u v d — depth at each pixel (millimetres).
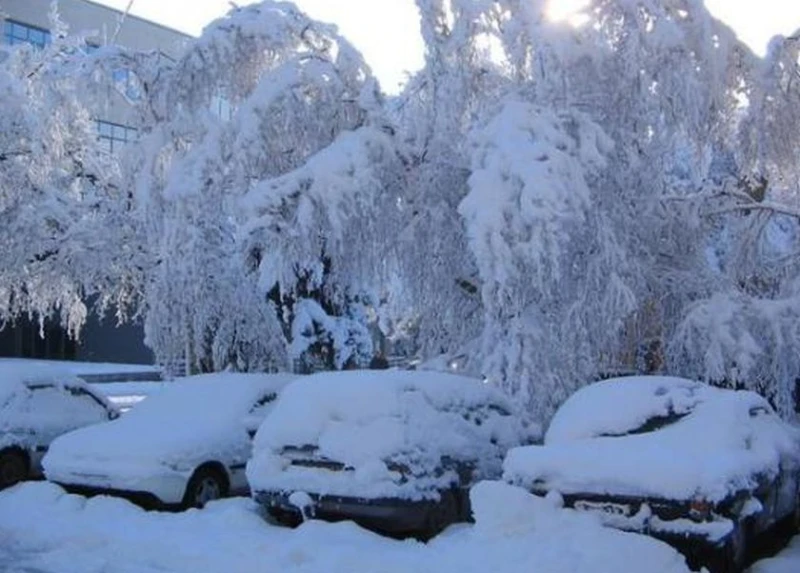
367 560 7406
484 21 12969
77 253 17172
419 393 8867
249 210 12695
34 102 18219
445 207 13578
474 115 13539
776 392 12359
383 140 13289
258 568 7477
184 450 9977
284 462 8703
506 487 7727
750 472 7477
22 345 47906
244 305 15266
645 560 6820
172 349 14984
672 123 12352
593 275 11883
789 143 13094
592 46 12102
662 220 13398
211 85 14594
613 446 7703
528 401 11531
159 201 14484
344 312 19188
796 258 13461
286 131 13859
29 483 10734
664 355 13219
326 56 14250
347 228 13164
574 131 11922
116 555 8156
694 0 12523
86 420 13492
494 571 6945
